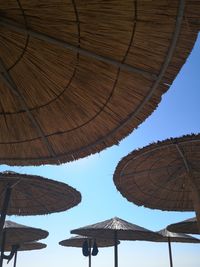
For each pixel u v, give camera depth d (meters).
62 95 3.55
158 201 9.34
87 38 2.99
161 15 2.68
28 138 3.98
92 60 3.16
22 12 2.86
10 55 3.24
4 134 3.98
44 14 2.85
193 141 6.18
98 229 13.49
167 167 7.58
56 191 8.56
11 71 3.38
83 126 3.75
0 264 11.33
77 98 3.53
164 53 2.91
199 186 8.24
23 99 3.60
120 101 3.42
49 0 2.72
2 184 8.13
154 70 3.06
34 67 3.34
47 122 3.79
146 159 7.03
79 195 8.64
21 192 8.88
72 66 3.27
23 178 7.68
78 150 3.94
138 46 2.95
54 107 3.66
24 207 9.62
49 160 4.13
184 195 9.08
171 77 3.07
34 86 3.51
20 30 2.97
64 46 3.05
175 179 8.15
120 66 3.07
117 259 13.40
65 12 2.82
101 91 3.41
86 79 3.35
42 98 3.60
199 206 6.99
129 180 7.94
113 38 2.95
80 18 2.85
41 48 3.15
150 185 8.44
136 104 3.38
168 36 2.80
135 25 2.82
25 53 3.22
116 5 2.70
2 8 2.83
